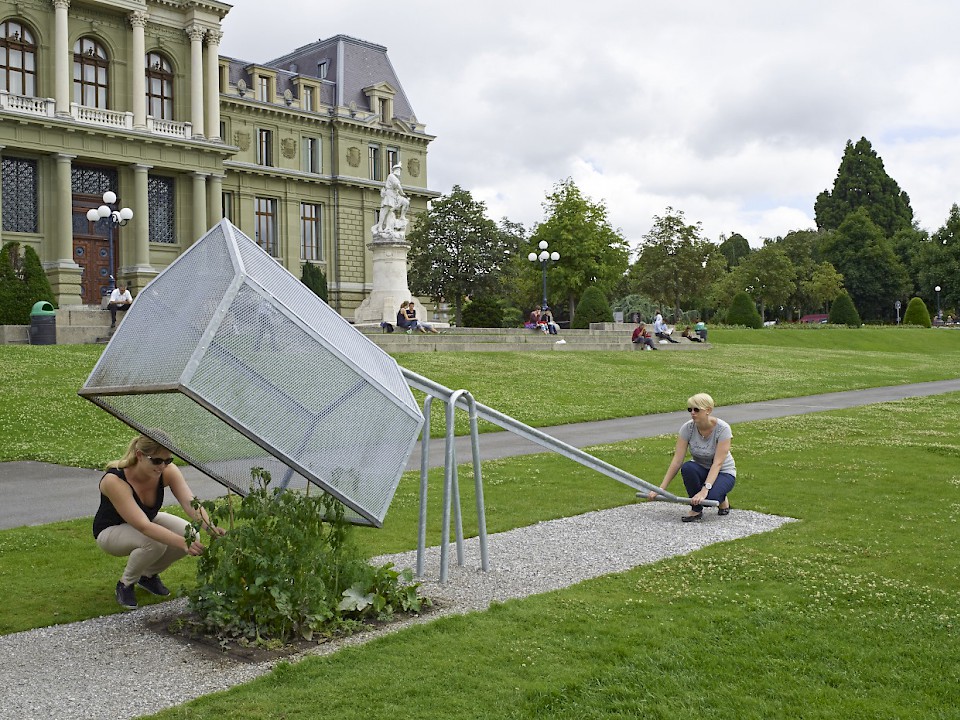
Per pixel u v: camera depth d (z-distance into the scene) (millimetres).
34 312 33781
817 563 7961
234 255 6250
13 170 53000
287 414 6305
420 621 6566
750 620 6391
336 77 77562
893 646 5863
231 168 68312
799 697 5066
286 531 6379
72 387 23578
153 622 6621
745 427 19641
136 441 7137
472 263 69938
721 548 8656
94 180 56594
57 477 14242
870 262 111750
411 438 7062
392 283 48156
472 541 9242
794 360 43656
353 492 6688
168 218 60156
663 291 86562
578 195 78688
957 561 8000
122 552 7078
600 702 5031
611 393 27859
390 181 48375
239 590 6328
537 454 15852
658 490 10133
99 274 56594
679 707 4945
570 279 76375
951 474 12961
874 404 25703
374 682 5301
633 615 6574
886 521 9805
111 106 57000
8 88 52719
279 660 5789
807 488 11891
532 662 5605
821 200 136625
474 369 30719
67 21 53500
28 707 5090
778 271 102000
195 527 6672
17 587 7605
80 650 6035
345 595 6633
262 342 6164
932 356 53188
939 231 114500
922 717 4816
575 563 8281
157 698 5203
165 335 6211
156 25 59438
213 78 61344
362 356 7086
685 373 34750
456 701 5031
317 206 75250
